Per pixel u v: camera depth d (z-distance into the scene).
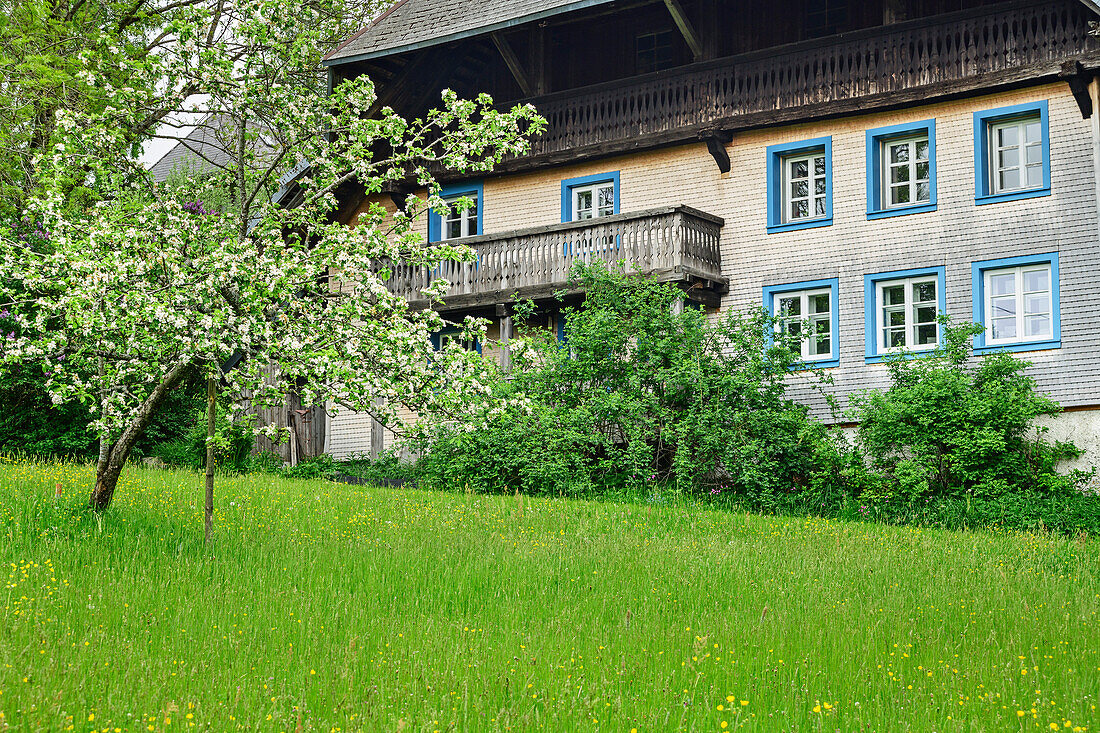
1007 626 11.68
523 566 13.40
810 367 22.78
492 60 28.59
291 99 14.58
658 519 18.25
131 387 13.99
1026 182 22.62
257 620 10.35
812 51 24.30
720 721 8.37
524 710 8.35
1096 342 21.38
